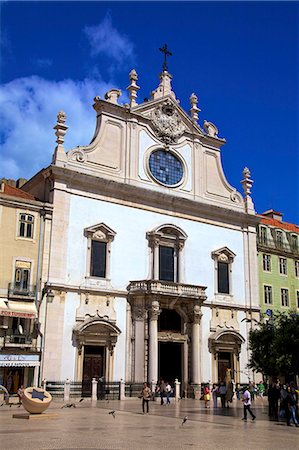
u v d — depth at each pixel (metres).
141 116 42.38
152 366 36.00
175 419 22.36
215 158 47.16
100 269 37.25
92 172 38.69
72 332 34.78
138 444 14.20
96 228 37.44
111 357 36.03
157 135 43.28
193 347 39.03
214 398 31.08
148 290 37.28
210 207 44.34
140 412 25.41
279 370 28.11
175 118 44.81
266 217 57.28
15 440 14.34
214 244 44.41
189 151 45.31
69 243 36.16
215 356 41.22
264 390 43.31
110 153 40.19
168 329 39.19
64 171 36.72
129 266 38.66
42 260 34.59
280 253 50.81
